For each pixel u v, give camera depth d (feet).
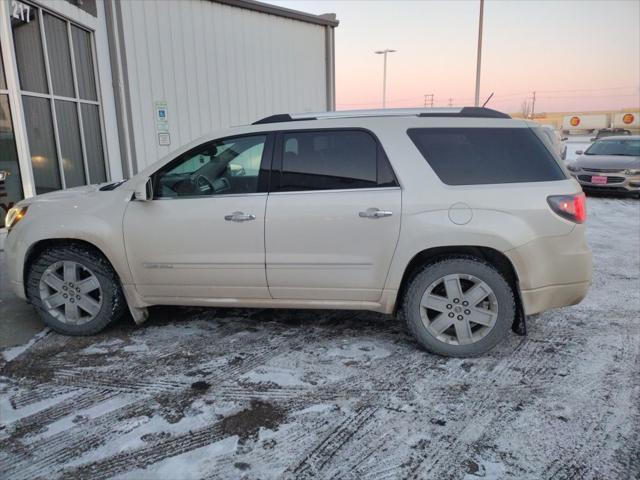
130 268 13.11
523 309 11.81
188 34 34.76
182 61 34.65
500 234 11.44
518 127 12.30
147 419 9.64
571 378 11.20
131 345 12.99
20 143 22.86
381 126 12.24
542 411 9.88
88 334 13.51
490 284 11.71
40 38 24.79
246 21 38.45
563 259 11.68
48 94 25.48
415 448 8.76
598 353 12.46
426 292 12.01
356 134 12.30
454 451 8.67
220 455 8.58
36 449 8.77
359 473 8.13
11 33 22.33
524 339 13.33
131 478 8.02
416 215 11.70
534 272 11.64
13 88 22.36
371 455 8.58
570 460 8.41
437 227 11.61
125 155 32.73
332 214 12.01
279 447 8.80
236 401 10.28
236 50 38.01
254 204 12.38
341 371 11.56
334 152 12.32
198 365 11.86
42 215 13.35
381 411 9.90
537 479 7.96
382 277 12.14
